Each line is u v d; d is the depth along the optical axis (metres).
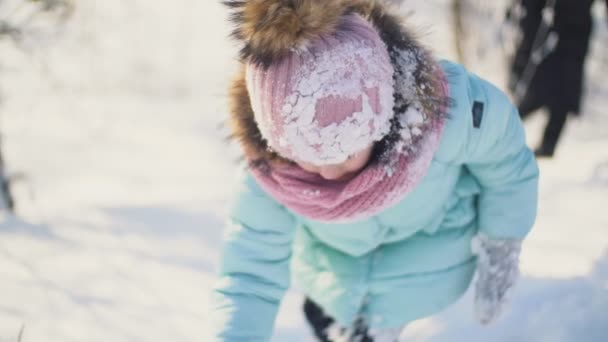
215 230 2.90
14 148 5.70
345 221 1.51
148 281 2.48
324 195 1.46
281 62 1.32
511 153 1.66
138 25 8.33
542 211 2.74
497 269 1.72
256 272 1.64
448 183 1.65
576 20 3.65
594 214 2.64
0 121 6.14
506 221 1.70
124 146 5.60
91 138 5.83
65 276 2.52
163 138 5.71
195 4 9.20
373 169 1.43
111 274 2.52
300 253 1.83
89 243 2.79
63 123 6.18
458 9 4.18
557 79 3.72
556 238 2.48
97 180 4.93
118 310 2.29
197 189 4.47
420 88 1.43
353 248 1.73
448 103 1.49
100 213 3.11
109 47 7.68
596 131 5.12
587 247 2.38
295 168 1.47
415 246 1.74
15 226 2.99
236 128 1.49
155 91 7.01
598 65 6.25
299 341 2.11
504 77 3.94
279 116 1.33
